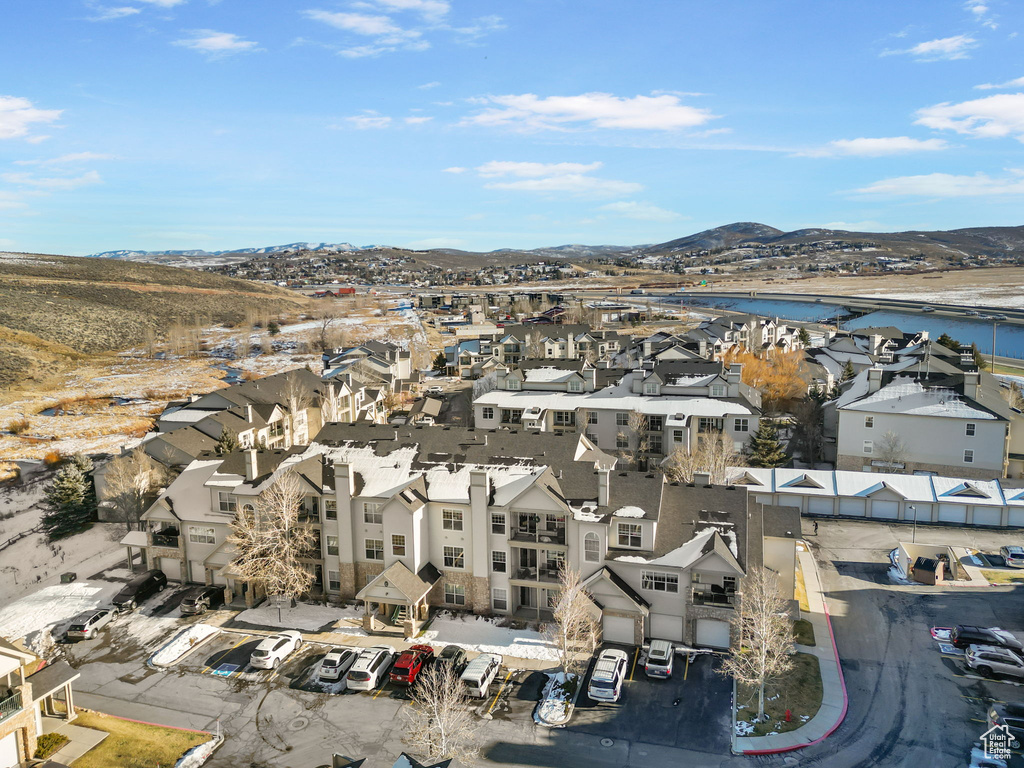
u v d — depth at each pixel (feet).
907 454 249.96
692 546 151.33
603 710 130.31
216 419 275.80
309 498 178.60
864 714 126.72
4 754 114.73
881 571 187.32
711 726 124.88
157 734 126.52
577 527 156.35
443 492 168.86
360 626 163.84
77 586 188.44
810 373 365.81
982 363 433.48
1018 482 223.51
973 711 127.24
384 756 119.14
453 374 510.99
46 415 392.06
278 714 132.46
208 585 185.78
